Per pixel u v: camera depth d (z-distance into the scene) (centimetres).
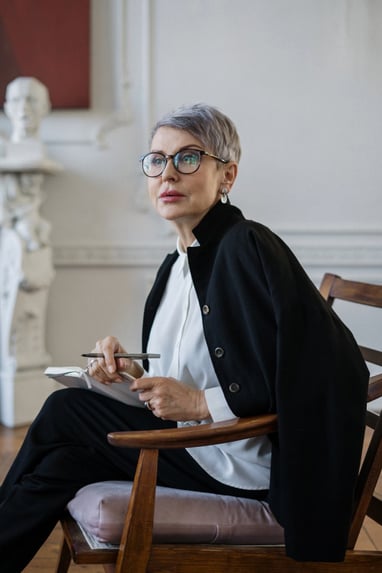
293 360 144
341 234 456
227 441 142
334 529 139
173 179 175
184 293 183
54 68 461
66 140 464
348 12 447
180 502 152
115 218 468
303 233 457
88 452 170
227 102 456
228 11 453
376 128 452
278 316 146
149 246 464
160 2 457
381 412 153
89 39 461
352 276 459
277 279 150
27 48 461
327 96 452
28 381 434
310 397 142
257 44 452
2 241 433
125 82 461
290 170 455
